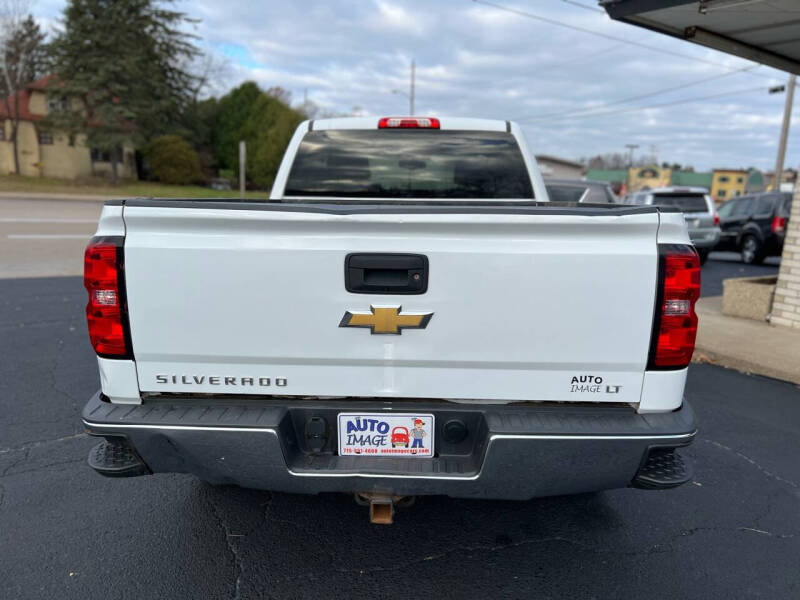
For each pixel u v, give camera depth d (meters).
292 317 2.16
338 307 2.15
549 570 2.66
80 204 26.12
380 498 2.24
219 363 2.23
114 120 34.12
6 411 4.35
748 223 14.73
